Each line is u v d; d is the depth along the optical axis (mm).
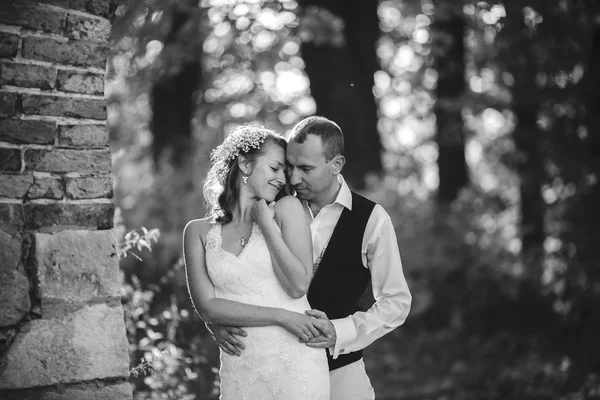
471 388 7730
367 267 3541
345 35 10383
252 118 11219
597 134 8406
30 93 2988
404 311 3441
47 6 3021
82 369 2984
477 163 14672
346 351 3316
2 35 2936
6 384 2871
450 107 10109
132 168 12125
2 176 2926
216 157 3344
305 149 3297
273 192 3229
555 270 8547
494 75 9852
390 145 16250
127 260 8359
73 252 3010
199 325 6227
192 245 3264
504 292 9703
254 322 3094
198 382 5250
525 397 7270
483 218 11297
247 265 3117
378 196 10500
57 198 3018
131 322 4910
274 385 3098
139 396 4535
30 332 2920
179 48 8789
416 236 10234
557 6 8414
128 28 7789
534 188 9789
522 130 9508
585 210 8336
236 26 8211
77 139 3072
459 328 9680
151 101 12086
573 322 8133
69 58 3066
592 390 6875
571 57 8781
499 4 8602
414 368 8547
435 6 9359
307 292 3480
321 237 3494
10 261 2912
